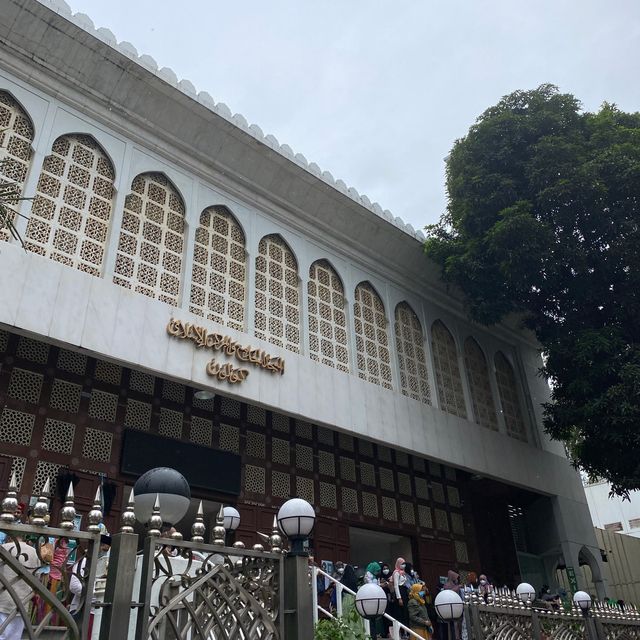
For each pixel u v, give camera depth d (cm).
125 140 967
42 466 826
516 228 1140
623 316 1205
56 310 777
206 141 1049
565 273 1236
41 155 851
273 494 1070
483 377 1477
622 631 697
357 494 1211
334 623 524
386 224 1281
